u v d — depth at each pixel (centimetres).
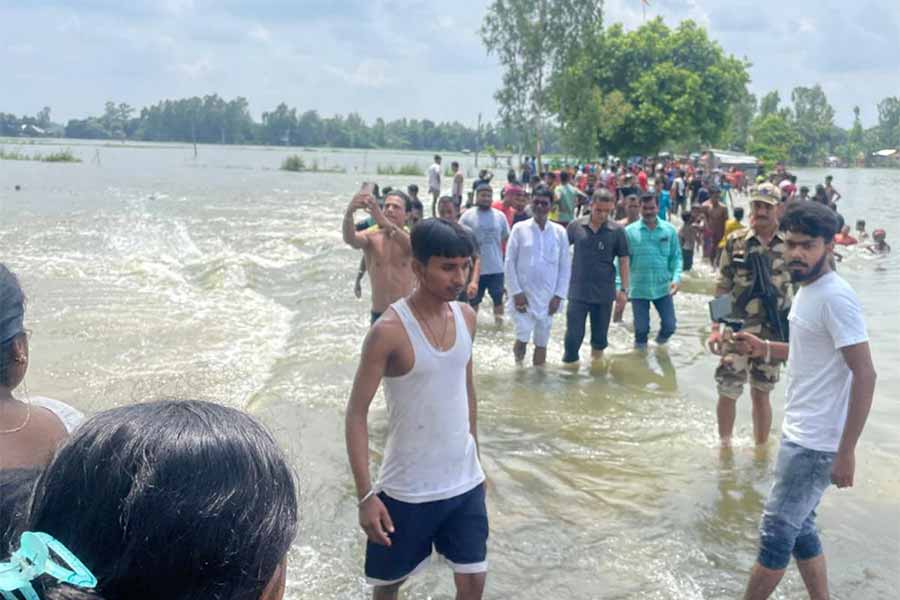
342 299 1330
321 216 2738
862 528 546
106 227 2166
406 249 742
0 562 101
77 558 105
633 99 5878
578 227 937
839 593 462
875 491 607
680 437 711
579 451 676
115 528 105
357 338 1035
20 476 129
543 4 4369
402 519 380
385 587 389
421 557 388
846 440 397
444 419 379
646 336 1021
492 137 16975
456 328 385
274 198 3622
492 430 724
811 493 417
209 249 1859
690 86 5816
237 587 111
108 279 1411
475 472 394
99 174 5619
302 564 479
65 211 2631
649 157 5891
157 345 962
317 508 546
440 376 376
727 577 479
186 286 1411
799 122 15050
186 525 106
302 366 889
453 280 374
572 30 4397
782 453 425
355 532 521
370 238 744
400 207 752
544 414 768
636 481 615
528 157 4538
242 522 110
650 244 1004
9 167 6197
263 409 743
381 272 743
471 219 1140
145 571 105
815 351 414
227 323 1116
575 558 496
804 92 16275
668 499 584
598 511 563
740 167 6519
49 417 248
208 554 107
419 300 383
